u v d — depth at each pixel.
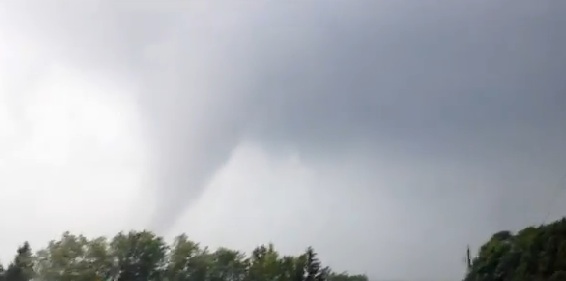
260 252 80.19
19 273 71.50
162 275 73.94
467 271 84.69
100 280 70.69
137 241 73.56
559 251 59.56
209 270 75.81
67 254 71.00
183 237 75.69
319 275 82.44
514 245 72.31
